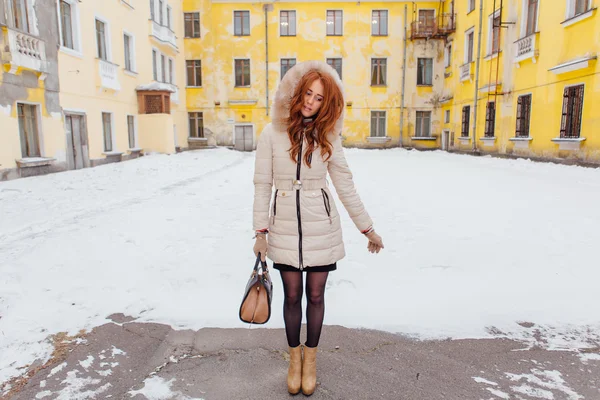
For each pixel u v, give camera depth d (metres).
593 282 3.71
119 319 3.13
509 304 3.31
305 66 2.22
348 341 2.82
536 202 7.66
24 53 11.94
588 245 4.80
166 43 23.48
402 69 28.55
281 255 2.29
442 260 4.34
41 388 2.30
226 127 29.03
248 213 6.91
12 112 11.62
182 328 3.01
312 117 2.29
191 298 3.47
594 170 12.37
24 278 3.87
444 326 3.00
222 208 7.39
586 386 2.32
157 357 2.64
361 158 21.33
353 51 28.48
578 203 7.46
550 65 15.32
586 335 2.87
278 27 28.30
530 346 2.74
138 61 20.69
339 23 28.38
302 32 28.31
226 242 5.10
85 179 11.80
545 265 4.16
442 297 3.45
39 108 12.85
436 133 28.92
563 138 14.25
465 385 2.35
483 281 3.77
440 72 28.41
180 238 5.30
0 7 11.30
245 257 4.49
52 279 3.86
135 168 14.91
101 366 2.53
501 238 5.18
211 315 3.19
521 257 4.41
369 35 28.33
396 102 28.94
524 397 2.24
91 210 7.30
